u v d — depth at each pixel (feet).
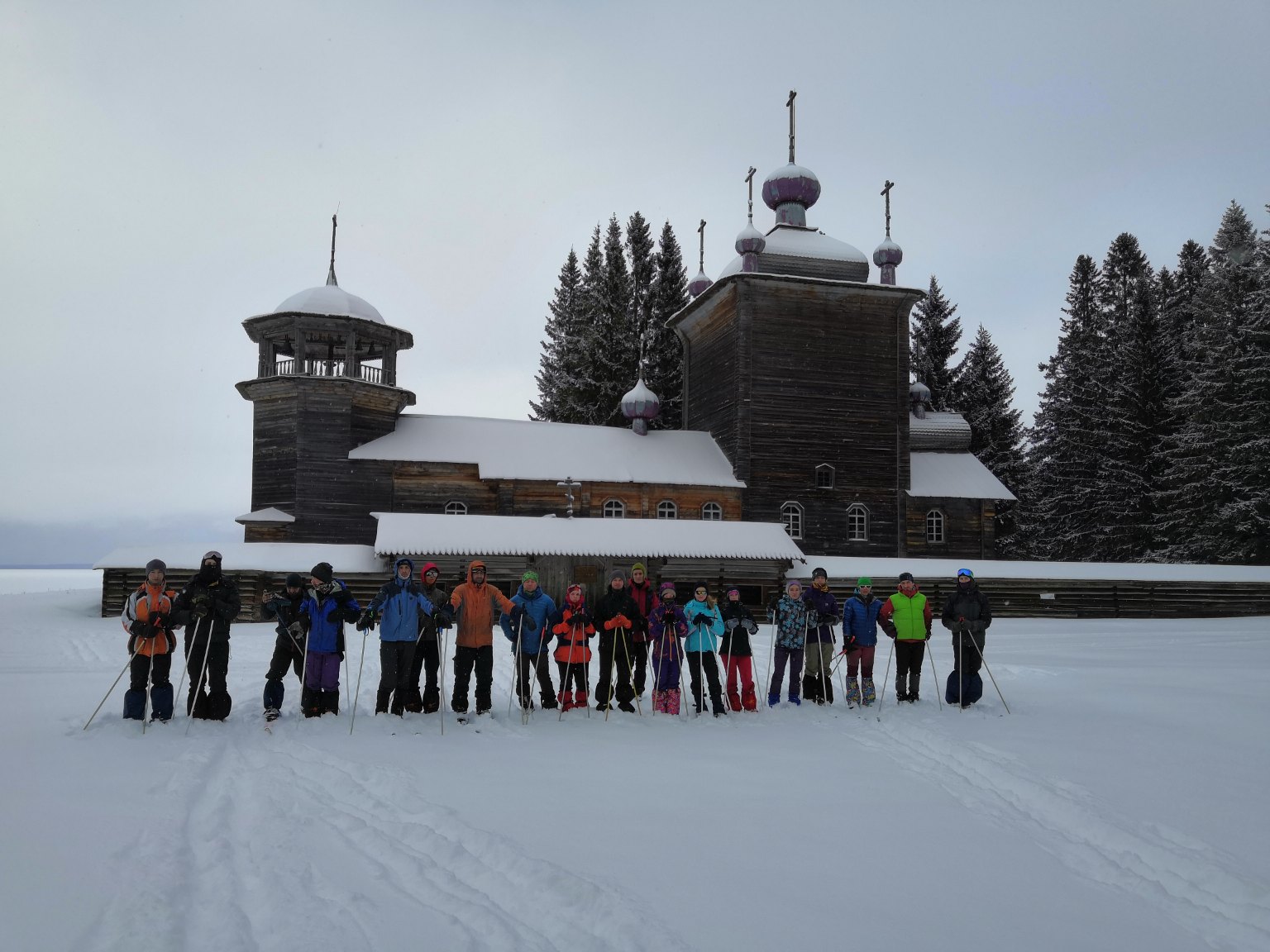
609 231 222.89
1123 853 23.91
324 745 36.01
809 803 28.14
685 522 124.98
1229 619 124.26
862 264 159.74
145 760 32.40
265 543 111.34
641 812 26.71
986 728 41.16
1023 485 225.15
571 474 141.79
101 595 128.88
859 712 46.57
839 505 152.05
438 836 23.49
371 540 136.26
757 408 150.20
